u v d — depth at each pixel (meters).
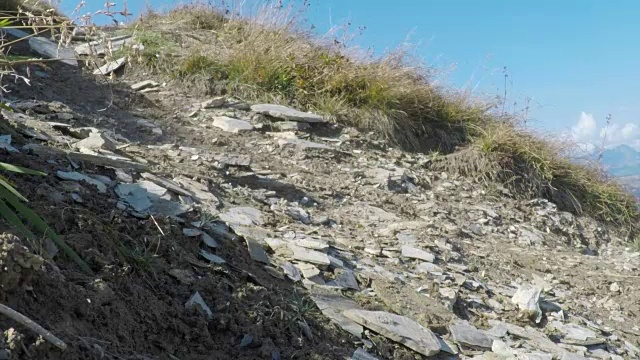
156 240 3.85
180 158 6.74
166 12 12.30
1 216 3.13
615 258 8.20
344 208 7.04
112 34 9.99
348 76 10.17
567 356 4.78
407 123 9.87
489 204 8.60
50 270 2.88
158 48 9.88
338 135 9.22
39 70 8.25
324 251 5.19
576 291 6.47
